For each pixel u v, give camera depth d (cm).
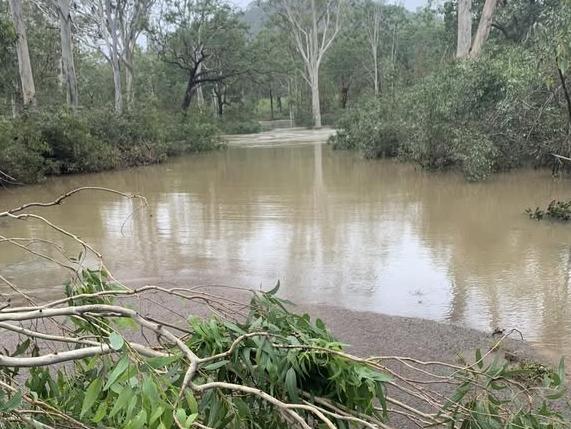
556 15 1080
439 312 551
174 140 2581
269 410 222
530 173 1408
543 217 941
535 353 450
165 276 693
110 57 2791
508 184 1278
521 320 523
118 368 188
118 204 1238
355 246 813
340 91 6275
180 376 215
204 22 3772
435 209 1054
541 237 821
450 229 895
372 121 2016
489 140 1348
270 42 4525
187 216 1080
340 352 221
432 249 781
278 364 220
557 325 507
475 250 768
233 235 907
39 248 850
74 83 2383
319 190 1341
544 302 566
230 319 325
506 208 1032
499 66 1362
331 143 2777
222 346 228
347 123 2511
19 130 1625
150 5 3331
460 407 248
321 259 753
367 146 2020
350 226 943
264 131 4866
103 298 283
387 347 468
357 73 6094
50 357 196
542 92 1281
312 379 233
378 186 1355
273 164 2002
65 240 903
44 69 3172
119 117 2205
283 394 222
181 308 557
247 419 214
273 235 898
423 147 1527
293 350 225
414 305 573
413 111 1597
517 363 431
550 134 1304
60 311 215
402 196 1208
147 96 3319
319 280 665
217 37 3822
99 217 1091
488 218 959
